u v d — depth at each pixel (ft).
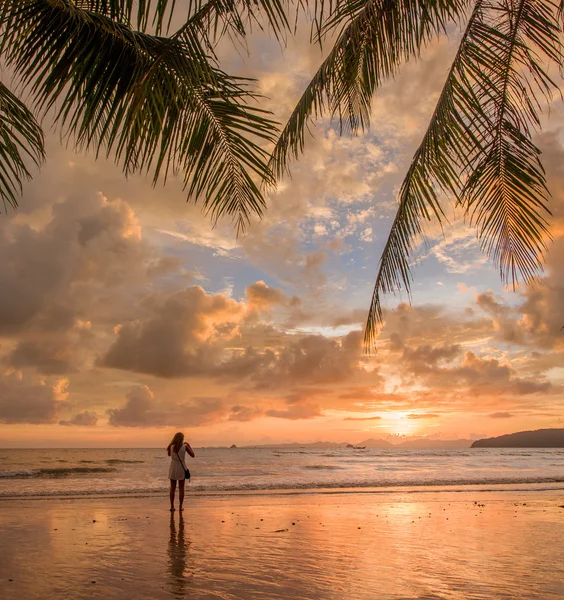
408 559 20.40
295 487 61.11
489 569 18.58
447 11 11.46
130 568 18.90
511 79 12.30
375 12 11.60
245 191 11.48
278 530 27.71
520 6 12.21
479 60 12.10
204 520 31.40
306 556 21.03
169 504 39.99
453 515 34.53
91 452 229.66
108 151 9.84
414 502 42.88
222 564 19.54
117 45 9.75
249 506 38.99
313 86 13.16
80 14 9.02
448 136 12.00
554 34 12.11
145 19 9.16
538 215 13.10
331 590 15.79
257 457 191.01
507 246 13.48
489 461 160.56
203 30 9.64
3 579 17.26
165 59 9.82
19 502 40.78
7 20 9.01
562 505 41.16
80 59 9.57
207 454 227.40
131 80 9.86
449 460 167.63
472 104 11.91
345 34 11.91
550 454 250.78
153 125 10.11
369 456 210.79
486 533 26.99
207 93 10.73
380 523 30.58
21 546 23.08
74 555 21.20
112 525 29.27
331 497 46.85
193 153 11.02
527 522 31.24
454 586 16.21
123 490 54.70
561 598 14.89
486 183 13.17
